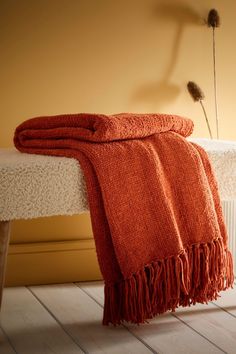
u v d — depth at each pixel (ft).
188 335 5.23
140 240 5.20
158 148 5.53
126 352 4.84
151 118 5.57
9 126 6.87
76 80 7.04
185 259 5.32
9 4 6.73
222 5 7.47
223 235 5.68
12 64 6.81
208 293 5.57
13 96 6.85
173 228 5.28
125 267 5.14
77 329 5.40
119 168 5.19
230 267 5.71
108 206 5.10
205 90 7.51
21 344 5.02
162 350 4.88
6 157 5.41
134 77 7.23
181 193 5.48
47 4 6.86
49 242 7.04
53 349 4.91
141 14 7.19
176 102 7.41
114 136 5.28
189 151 5.57
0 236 4.99
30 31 6.83
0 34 6.73
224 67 7.55
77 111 7.08
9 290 6.70
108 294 5.31
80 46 7.01
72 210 5.15
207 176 5.66
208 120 7.55
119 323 5.36
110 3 7.07
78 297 6.46
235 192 5.84
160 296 5.27
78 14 6.97
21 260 6.88
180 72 7.39
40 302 6.25
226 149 5.84
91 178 5.11
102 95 7.15
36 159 5.21
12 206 4.92
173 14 7.29
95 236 5.22
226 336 5.21
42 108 6.96
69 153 5.26
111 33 7.11
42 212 5.03
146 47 7.24
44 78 6.93
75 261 7.10
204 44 7.45
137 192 5.24
